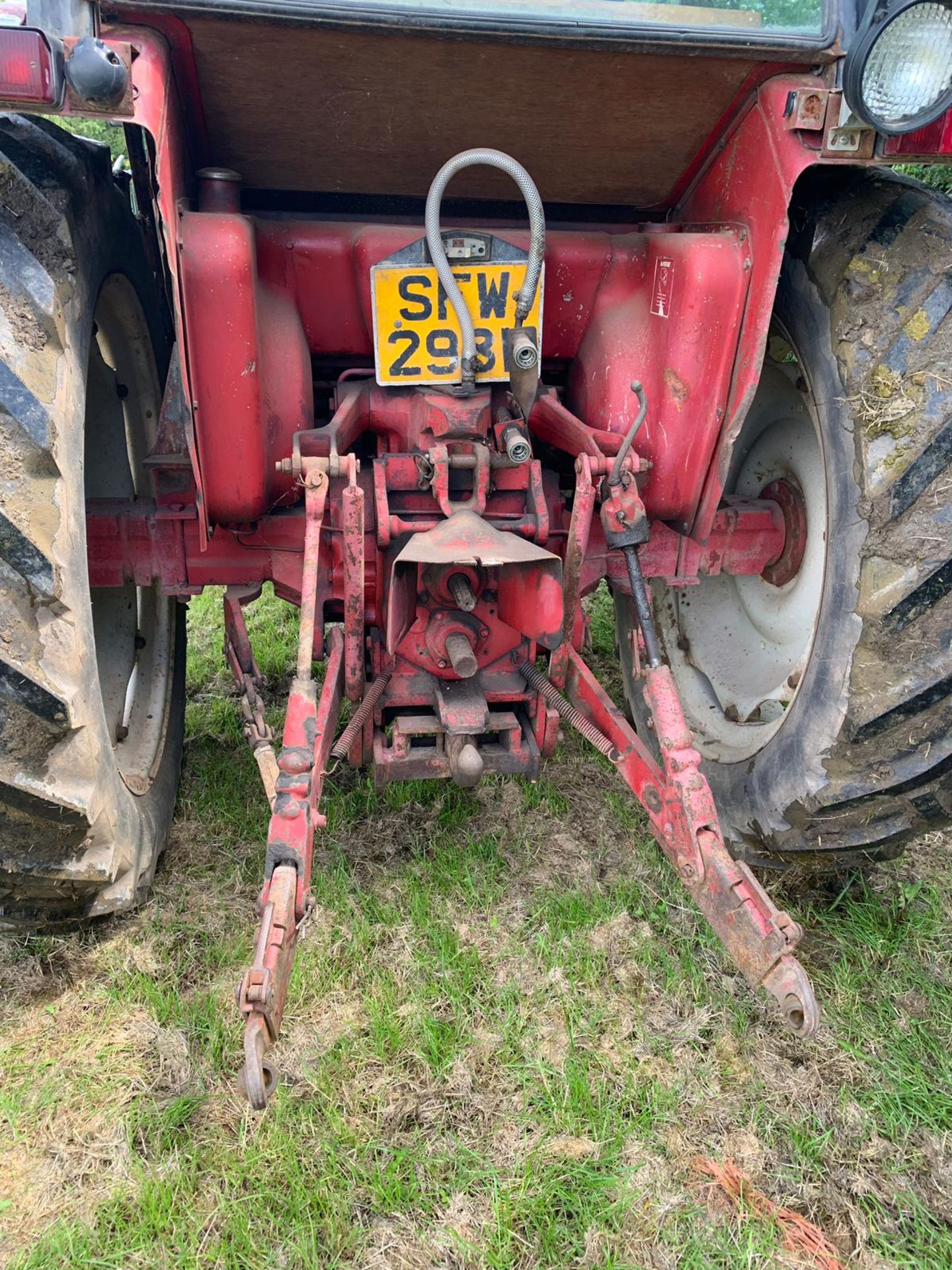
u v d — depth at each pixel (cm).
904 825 205
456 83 195
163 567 239
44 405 160
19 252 165
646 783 202
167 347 288
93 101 149
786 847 223
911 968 223
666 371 225
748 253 210
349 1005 211
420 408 227
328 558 239
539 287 220
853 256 200
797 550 254
